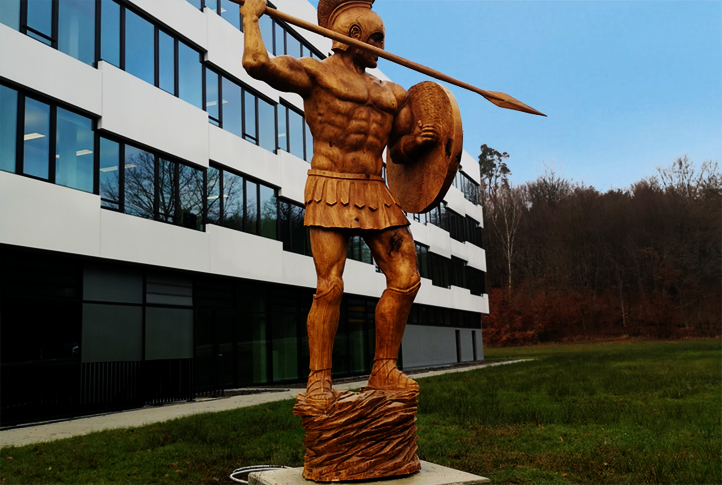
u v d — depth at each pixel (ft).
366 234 15.11
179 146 52.37
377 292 83.35
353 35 15.03
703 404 31.48
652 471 17.39
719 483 16.51
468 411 30.53
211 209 56.85
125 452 23.13
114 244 44.98
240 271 58.29
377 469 13.56
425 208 15.75
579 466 18.71
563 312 190.39
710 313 179.83
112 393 43.57
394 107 15.24
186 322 53.36
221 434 25.96
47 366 38.70
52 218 40.34
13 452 23.62
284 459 20.35
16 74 38.78
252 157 62.49
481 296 132.05
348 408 13.57
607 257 199.11
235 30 61.62
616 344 170.91
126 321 47.19
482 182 243.81
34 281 40.47
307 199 14.76
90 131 44.93
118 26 48.01
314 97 14.67
